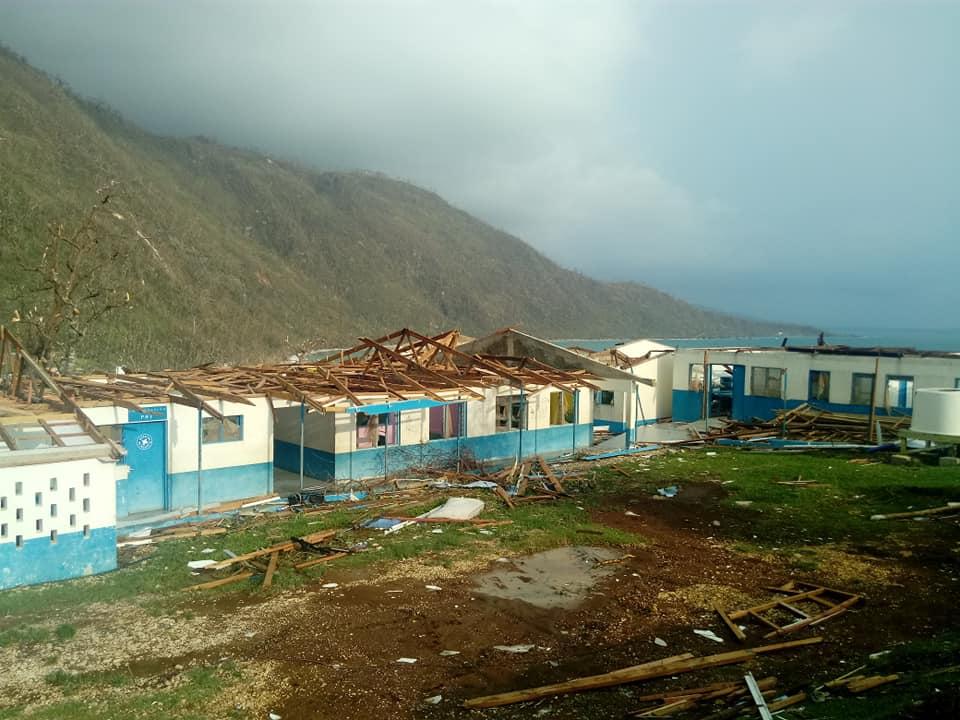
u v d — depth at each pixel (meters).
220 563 11.16
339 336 108.50
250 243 137.25
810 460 21.23
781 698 6.43
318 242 168.62
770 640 8.41
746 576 11.01
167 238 92.50
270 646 8.13
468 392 19.33
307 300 117.25
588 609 9.52
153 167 148.12
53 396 15.26
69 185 76.06
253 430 17.22
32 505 10.20
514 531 13.63
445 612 9.34
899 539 13.03
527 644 8.30
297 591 10.11
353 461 19.23
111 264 60.88
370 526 13.91
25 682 7.12
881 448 22.27
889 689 6.46
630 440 26.89
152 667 7.54
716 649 8.15
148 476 15.62
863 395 27.09
